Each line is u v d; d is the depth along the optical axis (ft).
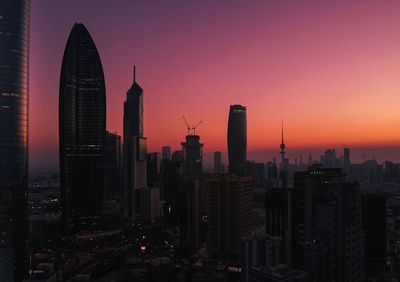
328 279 493.36
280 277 398.83
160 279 581.53
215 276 581.12
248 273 458.50
